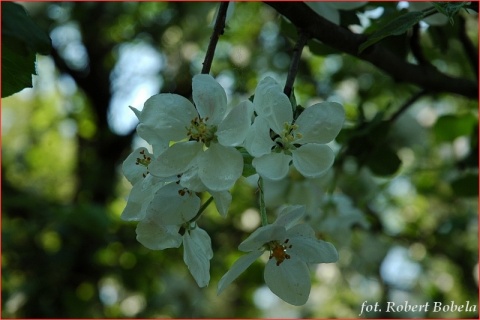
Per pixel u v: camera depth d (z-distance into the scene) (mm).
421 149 1247
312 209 792
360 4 696
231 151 571
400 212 1478
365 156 817
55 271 1323
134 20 1668
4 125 2217
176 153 570
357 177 917
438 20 706
